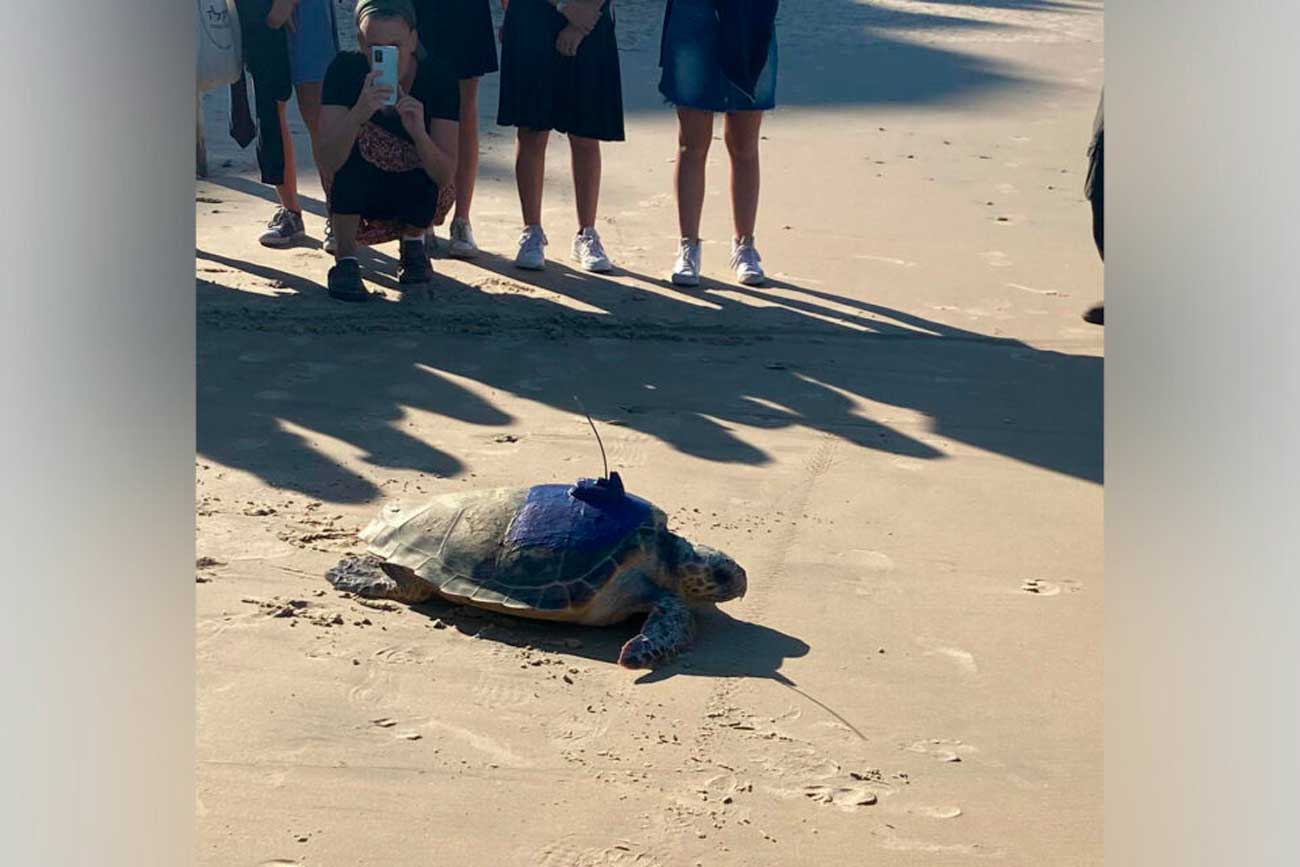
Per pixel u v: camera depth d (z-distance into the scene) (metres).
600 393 5.39
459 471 4.58
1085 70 13.76
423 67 6.52
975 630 3.56
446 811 2.68
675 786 2.80
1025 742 3.02
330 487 4.41
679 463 4.71
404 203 6.45
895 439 5.00
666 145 9.93
